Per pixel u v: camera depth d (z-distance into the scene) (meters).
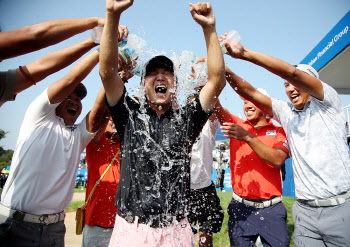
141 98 1.93
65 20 1.66
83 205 2.47
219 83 1.69
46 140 1.92
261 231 2.46
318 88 2.16
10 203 1.75
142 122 1.73
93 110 2.15
